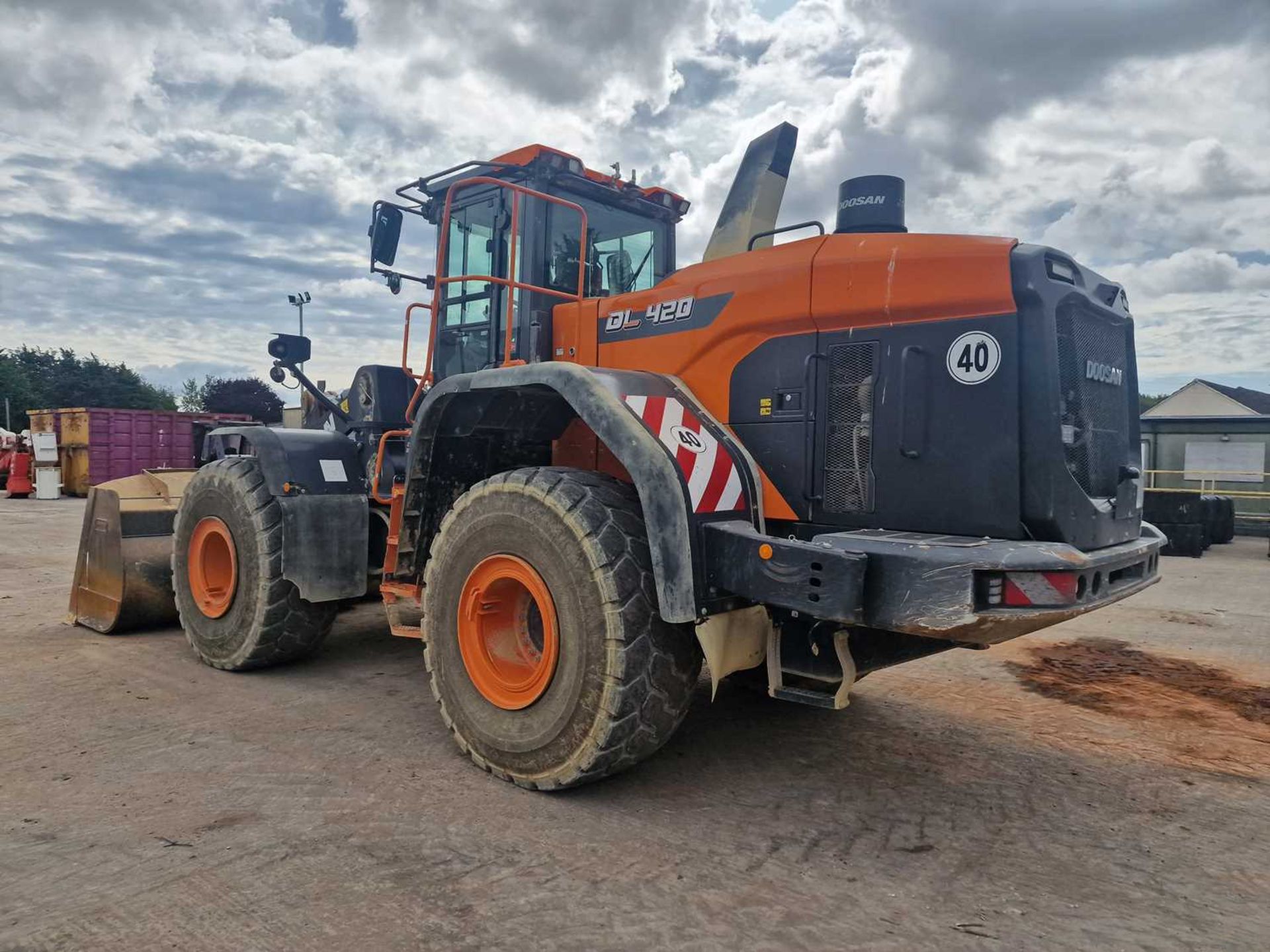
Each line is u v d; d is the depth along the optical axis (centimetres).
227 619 430
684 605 263
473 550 312
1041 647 541
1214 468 1417
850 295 289
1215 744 359
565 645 280
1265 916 222
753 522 292
